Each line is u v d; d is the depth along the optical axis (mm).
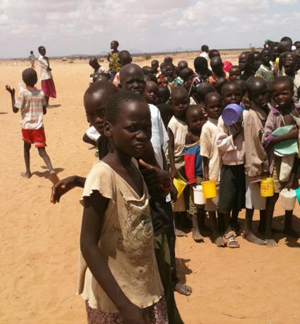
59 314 4309
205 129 5172
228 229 5449
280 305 4211
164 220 3111
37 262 5359
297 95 7184
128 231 2303
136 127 2242
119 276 2326
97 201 2197
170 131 5348
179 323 3158
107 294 2191
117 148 2324
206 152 5199
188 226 6020
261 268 4879
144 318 2393
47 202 7262
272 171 5137
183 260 5125
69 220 6559
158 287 2498
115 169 2295
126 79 4230
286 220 5578
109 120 2301
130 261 2340
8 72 31234
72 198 7363
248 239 5492
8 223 6535
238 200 5375
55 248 5711
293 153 5039
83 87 21156
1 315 4344
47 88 15414
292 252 5195
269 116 5113
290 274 4730
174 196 3803
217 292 4457
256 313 4098
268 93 5559
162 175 2701
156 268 2506
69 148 10375
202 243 5523
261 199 5215
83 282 2479
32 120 8172
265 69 9336
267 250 5262
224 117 4949
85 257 2213
